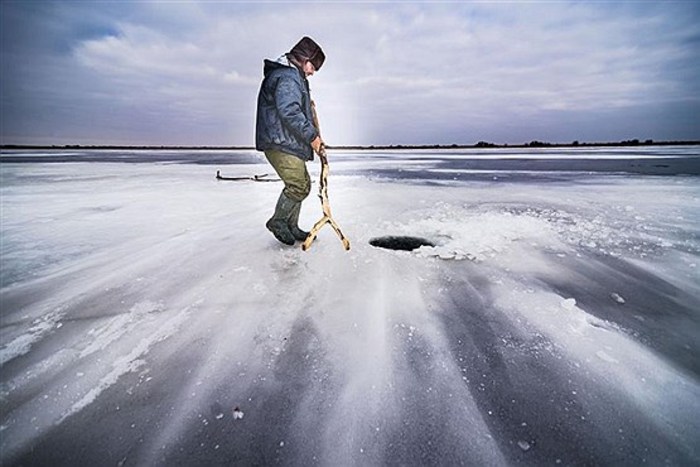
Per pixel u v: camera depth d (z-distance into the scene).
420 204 5.55
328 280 2.50
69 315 2.03
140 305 2.15
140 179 10.62
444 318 1.97
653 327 1.86
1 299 2.23
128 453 1.16
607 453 1.14
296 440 1.20
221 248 3.27
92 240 3.57
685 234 3.61
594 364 1.56
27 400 1.38
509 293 2.28
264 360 1.62
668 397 1.36
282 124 2.96
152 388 1.45
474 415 1.29
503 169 13.77
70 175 12.14
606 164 15.02
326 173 3.11
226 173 13.17
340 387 1.44
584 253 3.06
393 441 1.19
